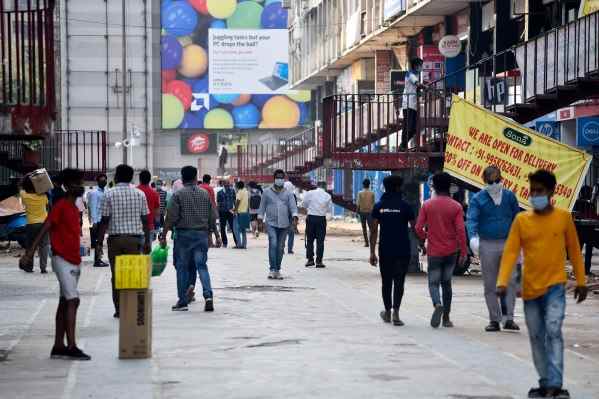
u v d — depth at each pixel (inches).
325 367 580.1
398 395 497.0
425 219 761.6
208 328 748.0
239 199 1801.2
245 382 533.3
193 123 5024.6
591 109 1526.8
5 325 772.6
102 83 4854.8
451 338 700.0
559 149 1107.3
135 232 800.9
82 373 562.3
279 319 804.0
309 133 3715.6
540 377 496.7
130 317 611.8
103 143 2021.4
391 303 789.9
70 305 612.1
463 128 1128.2
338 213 3454.7
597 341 686.5
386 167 1288.1
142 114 4869.6
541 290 491.8
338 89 3447.3
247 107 5032.0
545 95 1186.0
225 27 4963.1
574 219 1190.3
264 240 2128.4
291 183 2274.9
